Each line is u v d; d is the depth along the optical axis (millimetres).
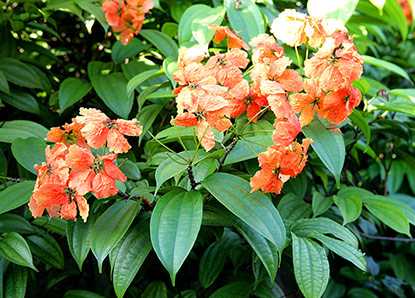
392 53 1341
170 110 700
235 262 632
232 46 597
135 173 601
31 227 601
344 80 509
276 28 550
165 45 713
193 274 729
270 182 477
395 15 855
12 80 708
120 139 475
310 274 497
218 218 562
